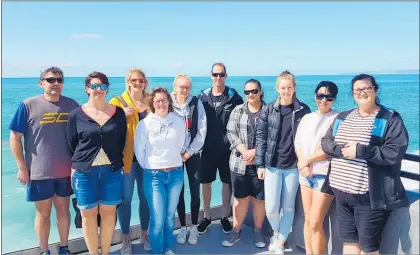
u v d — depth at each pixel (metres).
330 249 3.38
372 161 2.45
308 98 34.47
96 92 2.96
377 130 2.52
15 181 8.03
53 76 3.12
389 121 2.48
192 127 3.65
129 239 3.69
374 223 2.58
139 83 3.48
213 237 4.10
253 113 3.64
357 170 2.62
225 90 4.08
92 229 3.15
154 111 3.31
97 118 3.00
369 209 2.57
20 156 3.16
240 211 3.85
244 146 3.64
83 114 2.99
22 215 6.14
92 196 3.05
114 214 3.25
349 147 2.51
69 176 3.33
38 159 3.17
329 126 3.00
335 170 2.78
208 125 4.00
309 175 3.12
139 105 3.55
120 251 3.70
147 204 3.71
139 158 3.27
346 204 2.74
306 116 3.22
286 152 3.38
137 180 3.67
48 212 3.35
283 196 3.50
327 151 2.72
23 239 5.18
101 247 3.32
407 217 2.75
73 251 3.68
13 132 3.11
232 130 3.71
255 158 3.48
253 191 3.75
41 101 3.17
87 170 2.97
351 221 2.76
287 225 3.54
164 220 3.39
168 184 3.34
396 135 2.42
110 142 3.04
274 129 3.38
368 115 2.64
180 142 3.35
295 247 3.79
